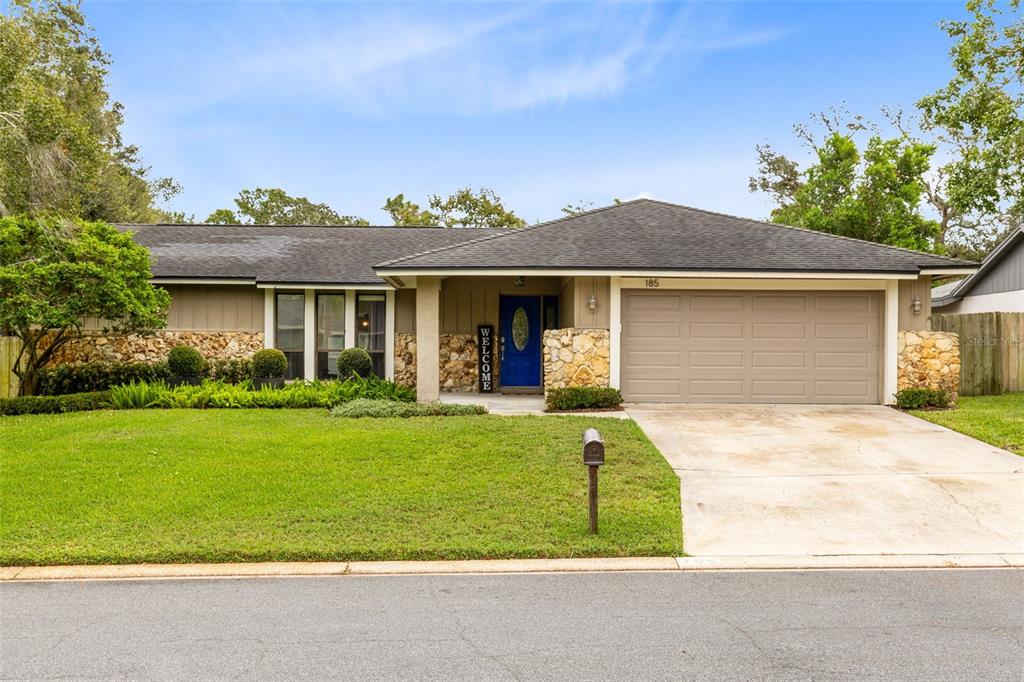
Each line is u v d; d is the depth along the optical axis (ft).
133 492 21.89
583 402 38.01
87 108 79.87
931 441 30.27
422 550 17.48
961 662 11.93
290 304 51.39
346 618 13.99
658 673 11.58
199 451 27.04
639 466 25.21
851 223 82.69
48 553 17.16
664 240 41.88
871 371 40.09
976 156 49.26
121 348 51.06
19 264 38.42
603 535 18.54
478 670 11.73
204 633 13.29
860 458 27.32
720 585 15.79
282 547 17.57
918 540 18.58
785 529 19.53
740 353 40.14
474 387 50.08
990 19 47.44
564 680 11.37
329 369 51.67
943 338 39.55
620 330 39.78
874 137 84.58
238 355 51.19
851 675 11.48
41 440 29.09
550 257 39.11
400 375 51.44
